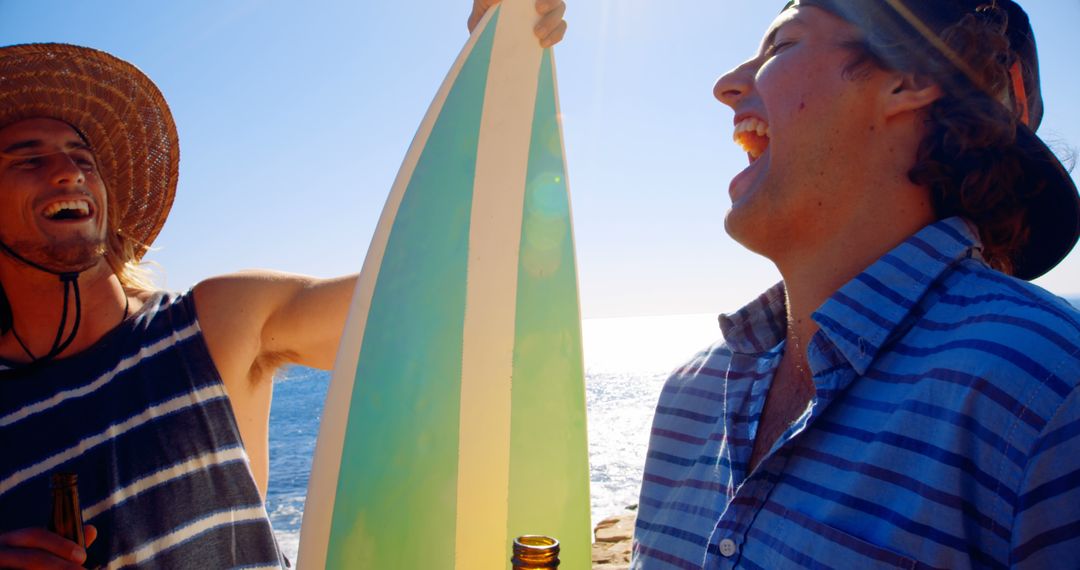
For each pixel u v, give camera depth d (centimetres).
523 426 191
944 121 101
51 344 191
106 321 198
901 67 104
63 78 217
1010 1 112
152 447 184
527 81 214
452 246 198
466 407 187
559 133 214
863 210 107
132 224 247
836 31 110
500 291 199
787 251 115
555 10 216
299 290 225
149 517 178
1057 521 74
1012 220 106
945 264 97
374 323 187
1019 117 113
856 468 90
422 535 177
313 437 3003
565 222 211
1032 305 84
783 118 112
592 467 2298
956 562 80
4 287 188
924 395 87
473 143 207
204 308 210
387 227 196
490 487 184
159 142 247
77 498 154
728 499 111
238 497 192
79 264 189
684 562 115
